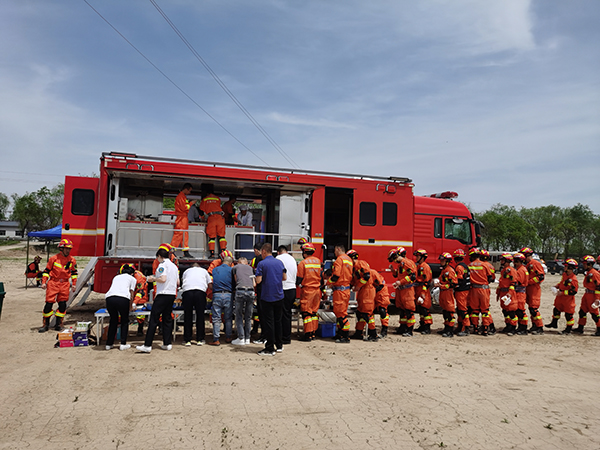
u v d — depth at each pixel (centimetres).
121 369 622
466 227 1400
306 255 879
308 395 530
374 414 475
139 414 457
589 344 907
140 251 966
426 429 439
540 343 905
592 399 542
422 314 988
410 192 1225
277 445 393
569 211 8781
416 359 731
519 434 433
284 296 839
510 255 1012
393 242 1198
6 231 8644
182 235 982
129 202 1068
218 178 1003
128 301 749
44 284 879
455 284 952
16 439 392
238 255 1045
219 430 422
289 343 843
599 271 1074
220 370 629
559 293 1060
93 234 986
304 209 1110
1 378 571
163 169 966
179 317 908
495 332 1027
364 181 1168
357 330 910
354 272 892
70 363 650
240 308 809
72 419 440
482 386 586
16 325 955
